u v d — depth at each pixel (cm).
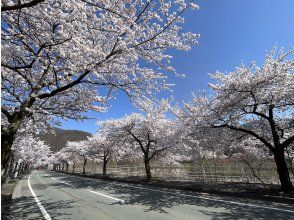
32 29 632
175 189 1541
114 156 3659
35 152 5006
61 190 1697
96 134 3694
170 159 2781
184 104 1738
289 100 1256
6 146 652
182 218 745
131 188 1659
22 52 646
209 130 1481
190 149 2083
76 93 985
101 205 1020
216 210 849
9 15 618
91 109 1030
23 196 1427
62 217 816
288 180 1178
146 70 856
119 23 659
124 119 2592
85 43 658
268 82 1188
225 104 1317
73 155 5584
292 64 1175
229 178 1862
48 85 728
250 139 1633
